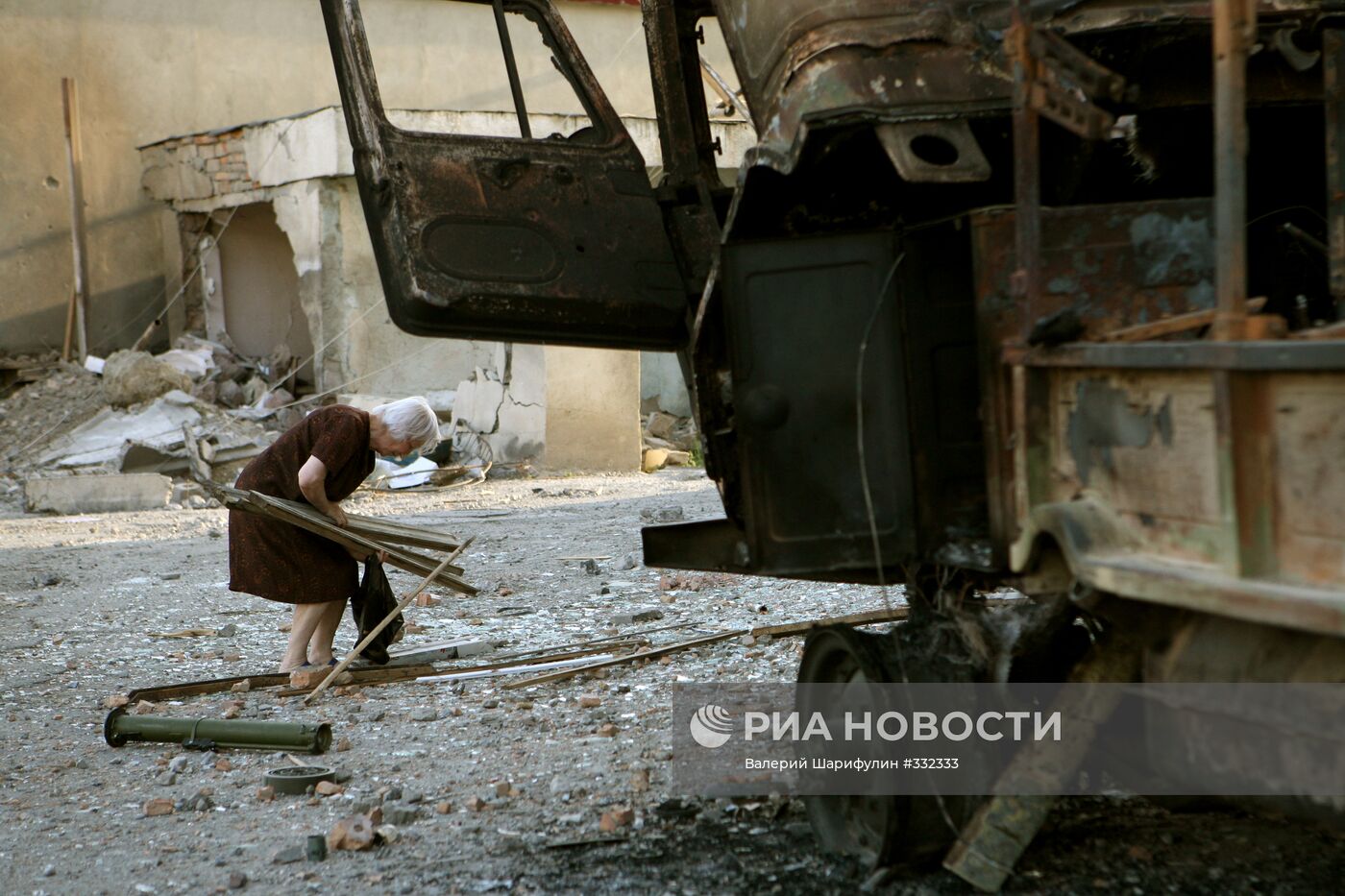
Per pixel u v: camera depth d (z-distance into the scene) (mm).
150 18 22078
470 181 4512
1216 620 2871
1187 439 2717
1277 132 4129
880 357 3582
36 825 4383
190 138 20797
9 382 20859
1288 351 2408
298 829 4281
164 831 4301
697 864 3803
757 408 3664
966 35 3537
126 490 15039
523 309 4453
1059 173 3832
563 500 14586
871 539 3598
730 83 18422
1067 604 3594
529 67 23906
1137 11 3588
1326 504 2426
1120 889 3529
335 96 23422
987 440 3336
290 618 8281
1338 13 3598
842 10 3572
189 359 20312
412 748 5188
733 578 9078
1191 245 3287
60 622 8211
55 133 21625
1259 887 3521
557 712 5684
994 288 3307
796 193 3832
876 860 3605
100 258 21969
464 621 7828
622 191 4707
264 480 6203
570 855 3930
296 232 18906
